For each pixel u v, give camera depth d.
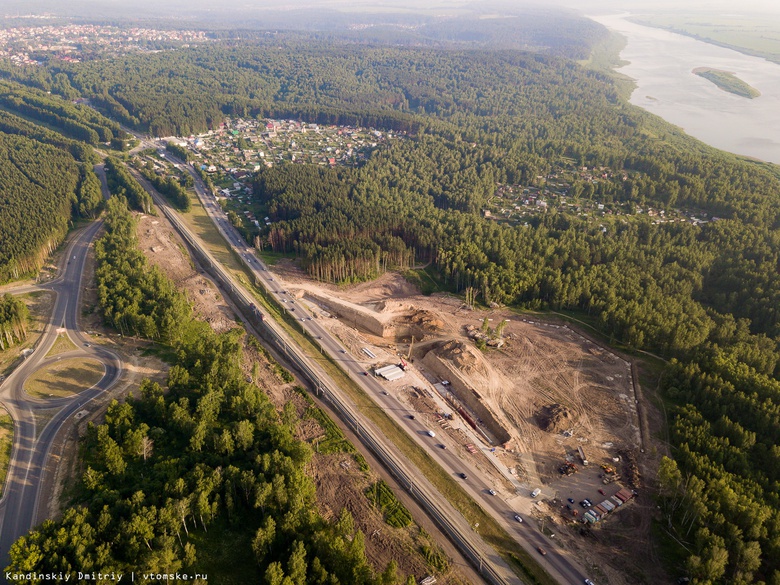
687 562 105.88
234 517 111.62
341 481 128.38
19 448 131.00
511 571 109.00
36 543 96.50
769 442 137.12
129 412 134.62
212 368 151.38
